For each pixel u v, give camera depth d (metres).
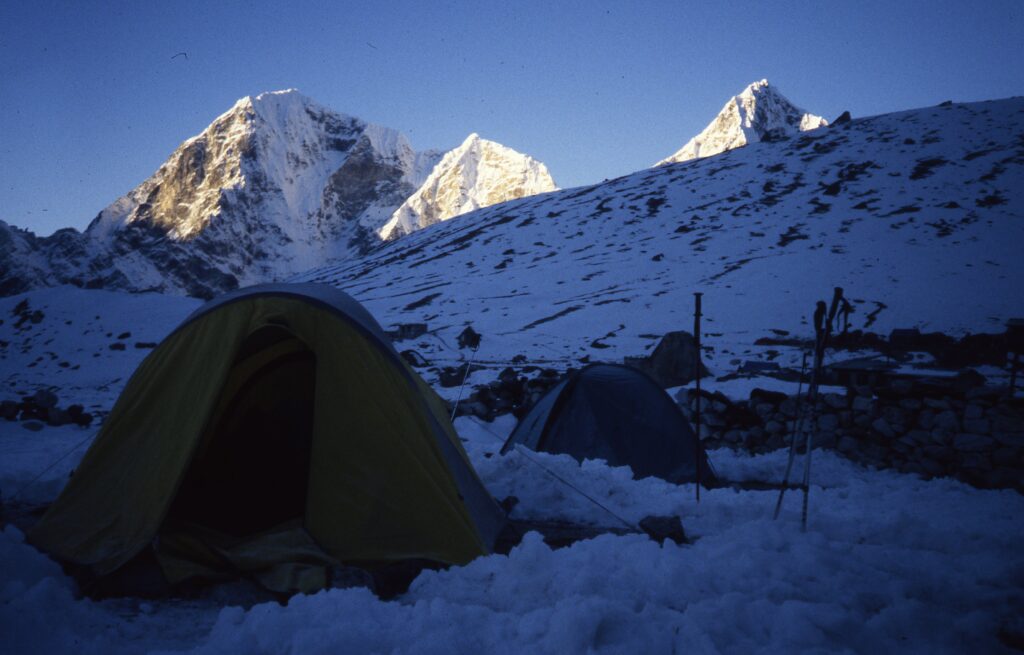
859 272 62.41
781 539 5.64
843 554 5.45
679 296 60.75
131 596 5.19
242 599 5.20
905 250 68.12
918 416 10.89
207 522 6.48
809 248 73.56
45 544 5.86
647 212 104.44
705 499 8.34
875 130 122.56
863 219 81.81
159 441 6.18
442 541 6.11
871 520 6.71
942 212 79.31
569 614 3.84
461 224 132.50
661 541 6.46
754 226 87.06
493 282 76.81
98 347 41.88
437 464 6.49
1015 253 64.06
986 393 10.50
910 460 10.77
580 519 7.59
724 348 41.91
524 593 4.69
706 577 4.78
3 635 3.83
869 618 4.39
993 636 4.14
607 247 89.69
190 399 6.30
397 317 61.69
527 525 7.41
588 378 10.99
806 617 4.10
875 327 46.66
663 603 4.48
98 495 6.12
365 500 6.18
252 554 5.64
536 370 29.38
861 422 11.39
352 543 6.02
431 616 4.09
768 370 28.73
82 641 3.96
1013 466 10.00
